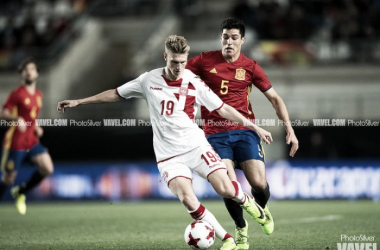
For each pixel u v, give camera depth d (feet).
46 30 254.68
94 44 254.68
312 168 174.40
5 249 77.71
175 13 255.09
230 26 76.33
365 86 209.26
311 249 73.97
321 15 237.66
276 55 220.43
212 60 79.20
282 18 232.32
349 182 173.17
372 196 172.76
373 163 173.17
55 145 192.95
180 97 68.33
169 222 115.55
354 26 230.68
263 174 76.43
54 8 265.75
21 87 115.03
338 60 215.51
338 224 105.29
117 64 263.70
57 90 229.66
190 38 245.04
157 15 255.70
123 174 182.80
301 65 213.66
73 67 240.53
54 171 184.24
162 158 68.33
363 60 214.90
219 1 258.16
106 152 192.54
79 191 183.42
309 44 222.69
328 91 210.18
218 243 81.82
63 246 80.12
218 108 69.46
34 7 267.59
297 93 209.77
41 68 231.30
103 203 180.34
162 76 68.95
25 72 113.50
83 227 107.86
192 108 69.31
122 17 256.93
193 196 66.13
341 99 197.26
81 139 192.34
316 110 197.88
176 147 67.82
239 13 240.73
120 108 204.95
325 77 209.67
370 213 128.26
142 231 99.55
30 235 95.14
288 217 120.98
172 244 81.00
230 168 74.74
